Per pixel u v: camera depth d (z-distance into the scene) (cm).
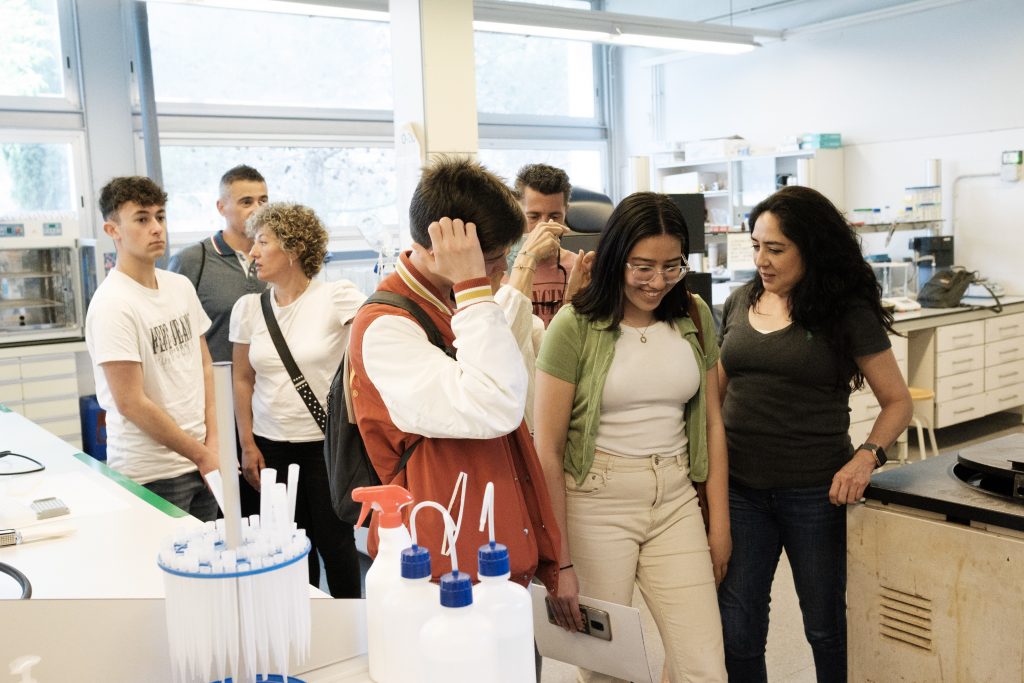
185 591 90
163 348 258
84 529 178
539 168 282
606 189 941
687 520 196
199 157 682
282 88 716
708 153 783
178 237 671
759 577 213
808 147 733
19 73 605
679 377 193
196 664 91
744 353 209
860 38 724
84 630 103
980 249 666
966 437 599
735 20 819
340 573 284
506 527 145
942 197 685
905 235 698
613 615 156
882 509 187
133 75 634
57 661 98
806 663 286
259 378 281
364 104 758
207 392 284
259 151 708
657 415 193
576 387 193
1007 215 648
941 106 678
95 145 626
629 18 587
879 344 202
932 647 180
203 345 286
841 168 743
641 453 192
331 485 158
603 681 228
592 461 192
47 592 146
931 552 178
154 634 103
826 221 199
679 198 329
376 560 101
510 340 134
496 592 94
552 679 278
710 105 853
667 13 873
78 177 623
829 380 202
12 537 169
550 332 193
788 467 205
